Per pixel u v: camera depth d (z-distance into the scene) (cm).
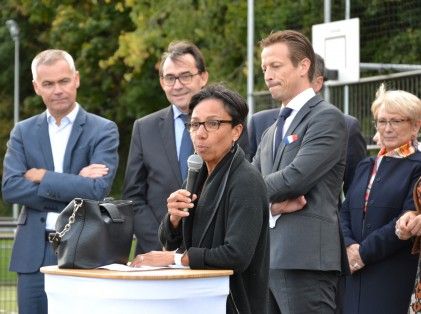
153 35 3091
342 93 1427
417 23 1758
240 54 2902
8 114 4647
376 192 838
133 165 880
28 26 4550
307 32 2116
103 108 4094
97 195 852
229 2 2894
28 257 852
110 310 565
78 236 597
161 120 885
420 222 782
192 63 871
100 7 3966
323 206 765
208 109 616
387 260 823
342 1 1825
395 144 842
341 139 770
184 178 866
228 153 623
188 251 604
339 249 770
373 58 1803
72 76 870
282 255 758
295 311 759
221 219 614
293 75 778
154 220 866
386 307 822
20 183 855
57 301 588
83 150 871
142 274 564
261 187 616
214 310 583
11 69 4603
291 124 780
